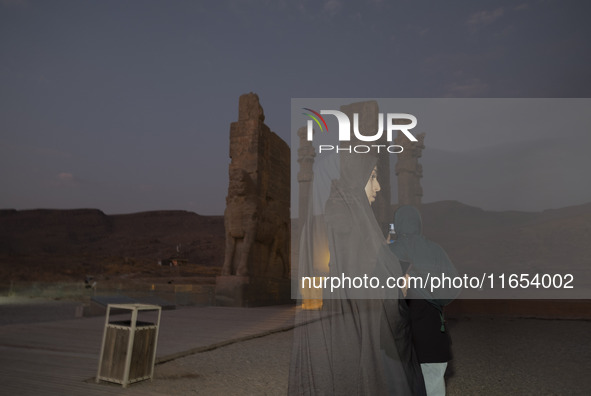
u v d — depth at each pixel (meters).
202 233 138.50
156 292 18.14
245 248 16.03
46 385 4.15
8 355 5.64
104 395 3.86
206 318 11.28
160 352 6.09
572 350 6.68
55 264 56.09
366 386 2.42
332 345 2.49
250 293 15.73
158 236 132.75
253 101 17.53
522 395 4.17
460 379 4.81
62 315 12.77
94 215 139.00
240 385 4.41
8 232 121.19
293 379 2.54
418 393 2.52
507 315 11.60
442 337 2.68
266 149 18.06
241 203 16.34
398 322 2.53
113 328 4.39
